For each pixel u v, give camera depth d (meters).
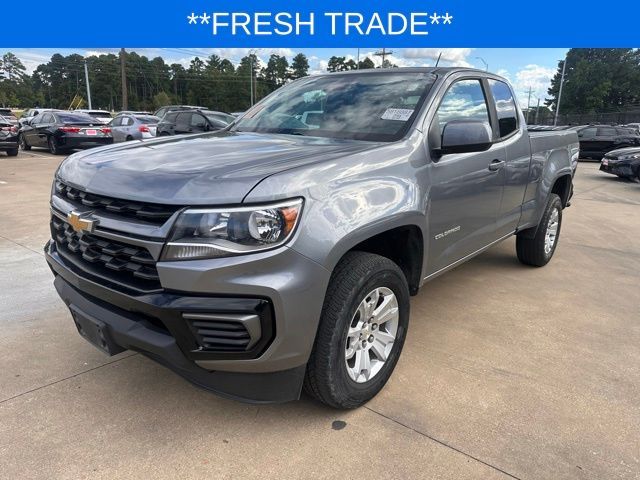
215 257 2.05
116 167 2.46
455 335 3.63
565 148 5.33
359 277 2.43
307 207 2.19
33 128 17.91
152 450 2.38
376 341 2.78
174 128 7.96
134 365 3.13
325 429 2.54
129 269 2.23
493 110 3.93
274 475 2.23
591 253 6.04
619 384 3.01
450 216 3.26
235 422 2.59
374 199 2.50
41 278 4.64
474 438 2.49
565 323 3.89
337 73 3.93
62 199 2.66
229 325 2.10
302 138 3.11
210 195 2.09
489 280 4.88
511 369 3.16
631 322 3.93
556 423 2.62
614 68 83.94
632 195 11.41
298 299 2.15
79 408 2.68
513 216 4.35
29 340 3.43
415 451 2.39
